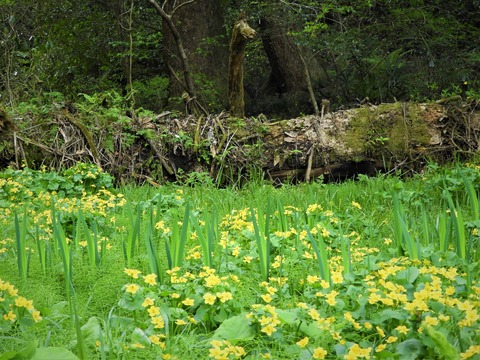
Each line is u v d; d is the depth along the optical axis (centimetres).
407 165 964
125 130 921
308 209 580
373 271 399
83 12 1631
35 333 340
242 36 960
